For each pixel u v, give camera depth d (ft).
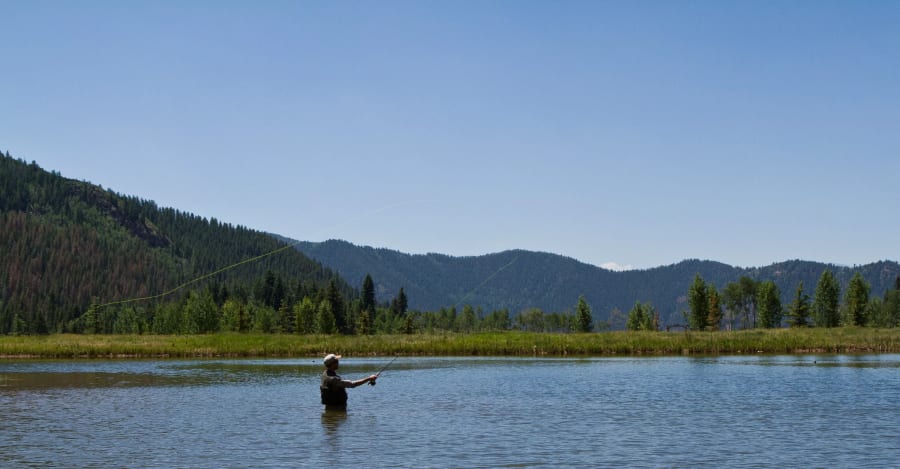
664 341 233.14
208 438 73.31
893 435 73.87
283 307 547.90
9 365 185.16
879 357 195.72
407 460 62.85
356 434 75.36
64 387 124.67
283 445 69.62
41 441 71.82
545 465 60.85
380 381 133.08
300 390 118.83
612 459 63.16
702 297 467.11
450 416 87.81
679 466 60.39
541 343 233.55
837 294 489.26
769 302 495.82
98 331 651.25
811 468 59.67
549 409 93.45
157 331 563.48
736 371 149.59
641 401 100.99
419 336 267.18
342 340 247.50
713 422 82.33
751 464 61.16
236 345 237.04
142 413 91.15
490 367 167.73
